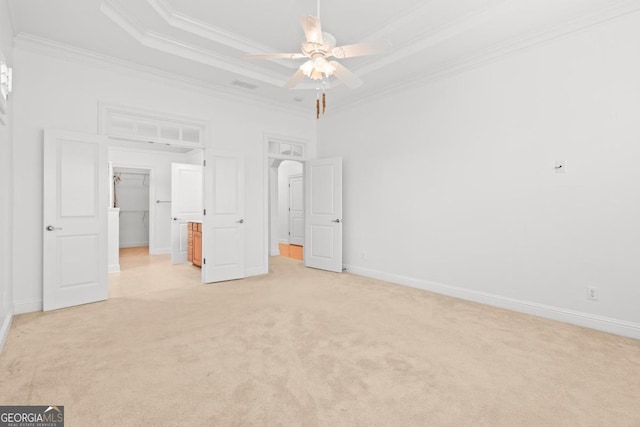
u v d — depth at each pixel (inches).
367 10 121.6
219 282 186.4
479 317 127.5
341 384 79.7
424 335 109.6
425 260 170.1
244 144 200.1
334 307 139.6
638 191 107.9
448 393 76.0
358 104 204.8
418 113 172.2
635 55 107.8
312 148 234.8
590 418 67.3
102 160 147.2
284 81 182.2
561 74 123.0
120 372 84.7
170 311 134.2
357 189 207.6
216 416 67.6
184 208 256.5
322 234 222.2
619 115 110.9
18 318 124.9
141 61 151.9
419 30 133.2
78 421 65.6
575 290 120.6
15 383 79.1
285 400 73.2
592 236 116.9
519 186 134.8
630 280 109.3
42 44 132.0
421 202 171.6
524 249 133.7
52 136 133.9
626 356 94.6
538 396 74.9
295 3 118.2
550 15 116.0
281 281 188.2
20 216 130.0
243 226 196.4
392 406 71.2
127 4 115.6
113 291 166.4
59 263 136.5
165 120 170.9
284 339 106.1
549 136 126.3
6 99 101.4
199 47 147.3
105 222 148.7
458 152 155.3
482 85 145.9
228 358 92.8
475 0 113.2
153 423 65.4
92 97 146.6
